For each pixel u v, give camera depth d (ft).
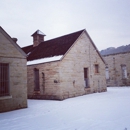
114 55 98.17
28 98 62.18
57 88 51.83
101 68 70.90
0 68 35.29
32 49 77.97
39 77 58.23
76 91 56.80
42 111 33.01
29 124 23.20
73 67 57.16
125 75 93.61
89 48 65.92
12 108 35.60
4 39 36.09
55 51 59.36
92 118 24.80
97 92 66.23
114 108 31.86
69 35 66.95
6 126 22.67
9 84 36.04
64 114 28.91
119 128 19.40
